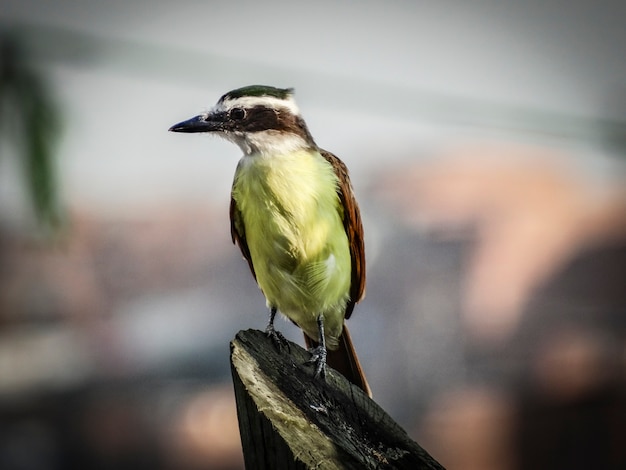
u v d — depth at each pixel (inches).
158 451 478.0
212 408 496.4
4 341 495.5
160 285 567.8
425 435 478.0
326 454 188.1
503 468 462.3
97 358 516.7
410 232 563.5
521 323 517.3
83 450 473.7
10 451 462.0
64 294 519.2
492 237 559.8
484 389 490.3
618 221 555.8
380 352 516.4
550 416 467.2
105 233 578.6
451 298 528.1
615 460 454.6
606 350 486.3
